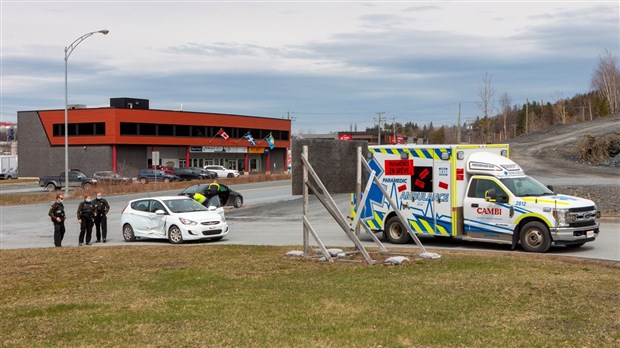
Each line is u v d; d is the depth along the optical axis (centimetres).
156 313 909
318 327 802
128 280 1270
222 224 2191
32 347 735
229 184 6162
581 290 1032
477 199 1784
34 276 1360
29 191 5828
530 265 1345
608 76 10912
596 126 7212
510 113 11250
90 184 5609
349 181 1559
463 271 1265
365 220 1981
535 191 1752
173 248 1872
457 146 1811
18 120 8544
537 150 5916
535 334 754
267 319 855
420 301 961
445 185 1828
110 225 2980
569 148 5809
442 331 771
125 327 825
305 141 1491
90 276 1342
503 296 991
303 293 1052
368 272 1286
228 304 969
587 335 746
